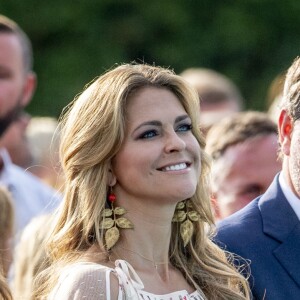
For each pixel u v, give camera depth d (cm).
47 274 1063
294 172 1114
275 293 1110
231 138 1328
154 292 1049
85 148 1050
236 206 1316
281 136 1137
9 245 1290
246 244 1128
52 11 2919
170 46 2950
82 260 1039
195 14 2973
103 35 2923
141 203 1051
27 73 1619
